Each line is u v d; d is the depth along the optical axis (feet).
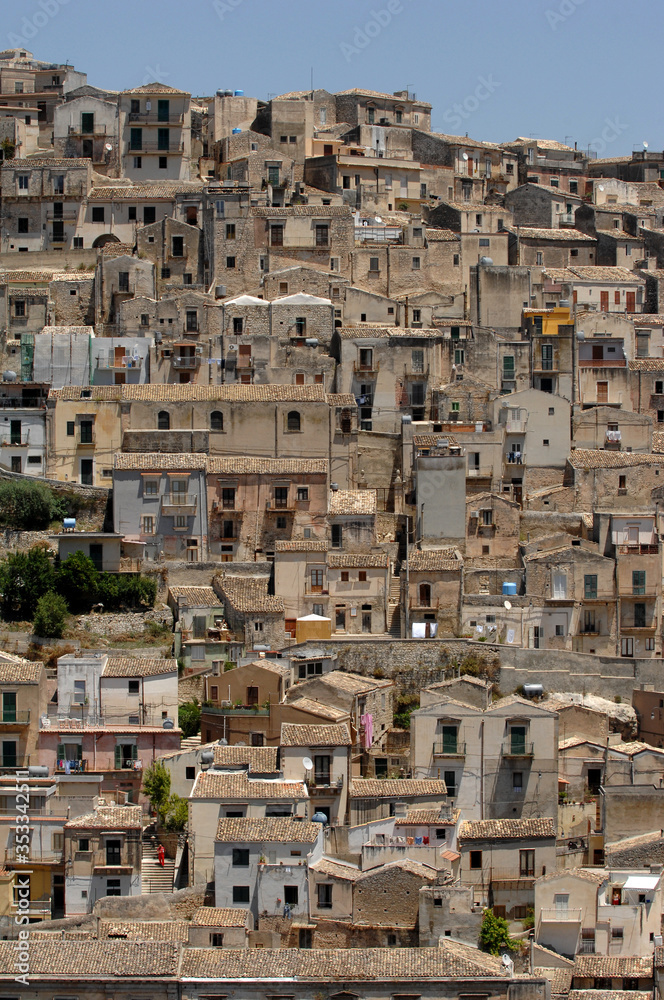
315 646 494.59
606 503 574.97
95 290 652.07
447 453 567.18
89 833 405.59
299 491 550.36
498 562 552.00
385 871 391.24
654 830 423.23
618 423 612.29
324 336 632.38
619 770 440.04
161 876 416.26
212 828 409.90
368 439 584.81
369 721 463.01
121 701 456.45
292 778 425.69
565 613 520.83
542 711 441.27
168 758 441.68
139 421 574.56
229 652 501.15
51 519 554.46
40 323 639.76
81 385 602.44
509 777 440.86
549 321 638.94
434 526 554.46
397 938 386.93
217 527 547.49
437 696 447.83
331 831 412.98
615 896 398.42
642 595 524.52
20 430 574.56
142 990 357.20
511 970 363.56
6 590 513.04
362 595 524.93
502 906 409.49
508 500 555.28
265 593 524.11
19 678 449.89
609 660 494.18
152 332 627.05
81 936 379.96
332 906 392.47
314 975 359.46
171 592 522.06
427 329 635.66
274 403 576.61
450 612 519.19
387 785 427.74
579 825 439.22
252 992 358.02
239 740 460.14
